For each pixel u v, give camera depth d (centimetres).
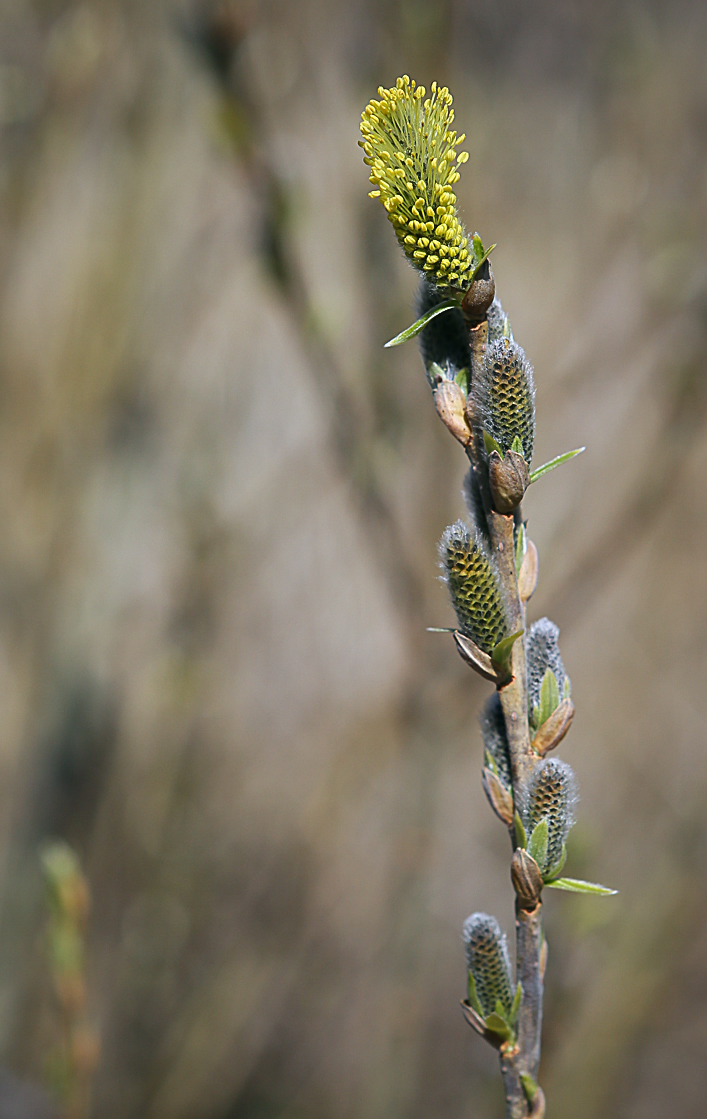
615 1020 525
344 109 502
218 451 601
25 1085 488
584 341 579
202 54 397
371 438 450
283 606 643
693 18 584
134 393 561
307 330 418
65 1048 336
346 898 584
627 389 570
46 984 525
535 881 154
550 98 652
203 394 591
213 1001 575
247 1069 571
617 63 596
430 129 142
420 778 525
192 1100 560
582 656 707
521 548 160
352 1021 570
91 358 546
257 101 411
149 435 576
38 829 568
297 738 634
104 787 579
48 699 575
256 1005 579
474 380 151
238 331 589
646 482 486
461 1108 555
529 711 163
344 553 637
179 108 516
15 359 545
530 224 636
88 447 564
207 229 537
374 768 575
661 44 589
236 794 619
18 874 552
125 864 582
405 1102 554
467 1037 585
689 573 693
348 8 486
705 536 675
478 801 661
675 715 675
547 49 643
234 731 629
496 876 644
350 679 636
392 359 451
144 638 587
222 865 600
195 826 602
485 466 155
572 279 618
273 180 400
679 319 506
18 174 523
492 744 165
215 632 614
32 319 543
